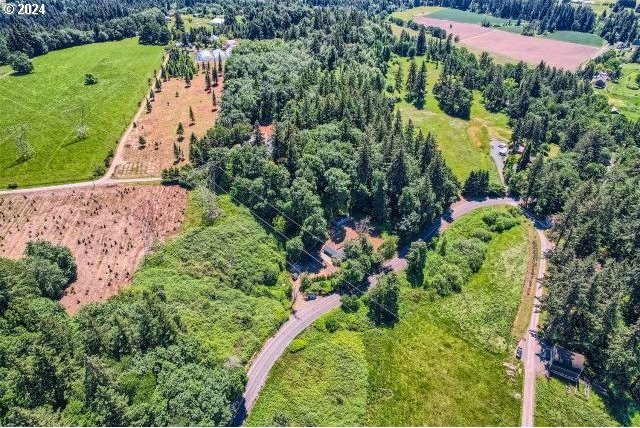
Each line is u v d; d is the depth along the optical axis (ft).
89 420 248.73
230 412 282.56
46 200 456.04
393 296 398.62
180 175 484.33
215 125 567.59
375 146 512.63
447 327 393.91
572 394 340.59
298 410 312.29
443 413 327.47
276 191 456.04
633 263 410.31
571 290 344.90
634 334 333.01
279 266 419.95
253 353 343.46
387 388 340.18
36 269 344.49
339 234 465.06
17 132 573.74
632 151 618.85
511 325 394.73
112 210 444.55
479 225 512.22
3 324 293.84
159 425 261.24
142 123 609.42
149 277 372.17
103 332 291.79
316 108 567.18
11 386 260.01
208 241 410.72
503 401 336.29
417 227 468.75
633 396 344.49
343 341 366.02
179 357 295.69
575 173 551.59
